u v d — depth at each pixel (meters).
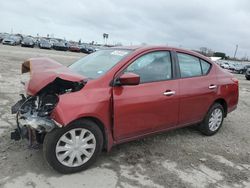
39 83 3.87
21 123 3.99
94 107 3.93
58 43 56.62
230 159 4.98
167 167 4.43
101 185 3.77
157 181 4.00
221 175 4.38
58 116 3.65
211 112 5.83
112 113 4.14
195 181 4.12
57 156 3.82
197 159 4.83
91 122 4.00
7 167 3.96
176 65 5.11
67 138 3.87
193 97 5.28
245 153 5.32
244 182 4.23
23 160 4.18
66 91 3.97
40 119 3.75
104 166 4.25
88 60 5.00
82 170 4.06
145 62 4.66
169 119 4.95
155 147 5.11
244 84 19.69
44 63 4.36
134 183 3.89
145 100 4.47
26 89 4.28
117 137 4.31
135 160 4.52
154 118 4.69
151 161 4.56
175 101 4.94
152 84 4.64
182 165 4.55
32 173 3.88
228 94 6.10
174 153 4.95
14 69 14.38
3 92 8.25
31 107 4.09
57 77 3.75
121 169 4.21
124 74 4.12
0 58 20.39
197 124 5.89
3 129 5.25
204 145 5.47
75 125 3.86
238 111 8.74
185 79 5.20
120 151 4.79
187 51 5.44
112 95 4.14
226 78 6.14
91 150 4.08
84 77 4.03
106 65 4.46
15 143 4.68
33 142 3.98
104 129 4.15
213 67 5.93
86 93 3.94
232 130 6.62
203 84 5.52
